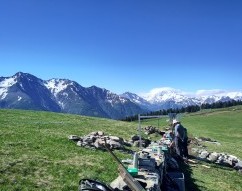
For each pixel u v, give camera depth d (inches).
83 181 486.0
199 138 2193.7
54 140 1117.7
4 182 685.9
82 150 1043.3
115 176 829.8
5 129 1229.7
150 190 537.0
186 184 952.3
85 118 2268.7
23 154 886.4
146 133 1812.3
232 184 1068.5
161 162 786.8
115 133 1628.9
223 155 1350.9
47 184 710.5
